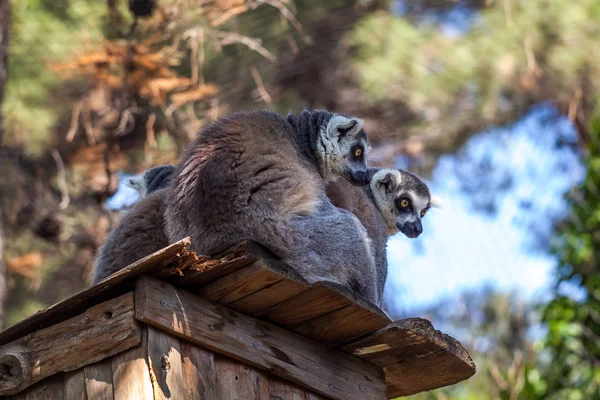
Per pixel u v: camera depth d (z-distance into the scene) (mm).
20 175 21906
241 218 9602
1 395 9117
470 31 22828
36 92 21281
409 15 23672
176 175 10312
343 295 9055
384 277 13453
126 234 11484
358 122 12438
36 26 20703
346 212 10523
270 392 9445
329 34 22281
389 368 10648
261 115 10984
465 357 10484
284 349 9570
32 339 9148
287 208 9805
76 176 22344
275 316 9461
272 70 21906
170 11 17828
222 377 9047
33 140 21562
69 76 18875
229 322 9164
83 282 23109
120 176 22438
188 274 8695
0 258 17109
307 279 9570
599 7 22453
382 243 13531
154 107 20672
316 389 9719
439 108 22812
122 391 8438
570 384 17656
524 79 22391
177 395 8500
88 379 8695
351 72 22344
